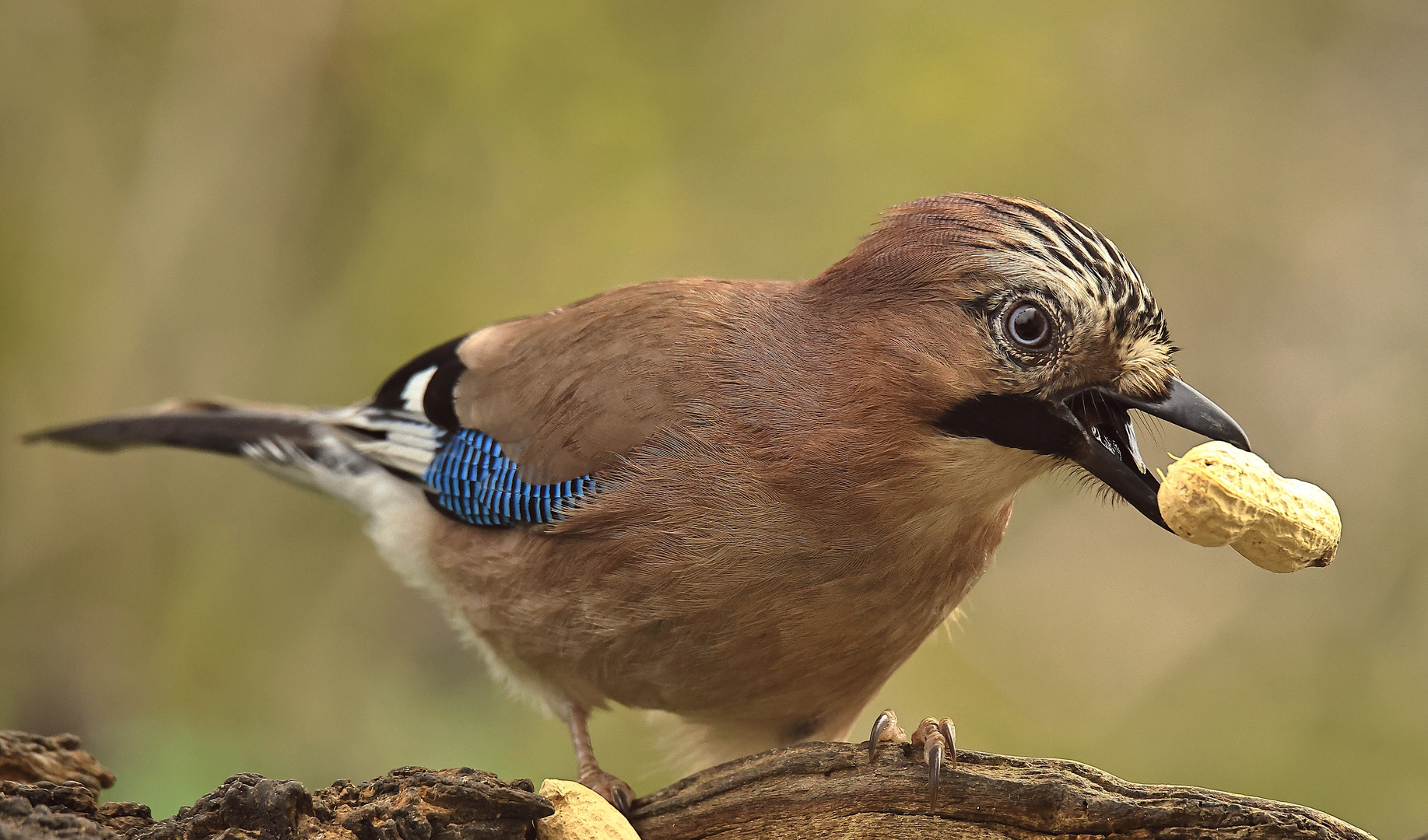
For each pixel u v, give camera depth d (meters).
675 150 12.73
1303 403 12.84
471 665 11.07
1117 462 5.65
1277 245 13.16
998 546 6.57
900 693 11.31
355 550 11.34
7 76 11.73
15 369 11.41
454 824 4.96
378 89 12.51
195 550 11.31
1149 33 13.28
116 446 8.49
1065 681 11.62
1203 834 4.72
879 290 5.85
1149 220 13.23
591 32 12.73
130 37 12.09
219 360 11.93
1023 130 12.95
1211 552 12.07
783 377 5.98
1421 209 13.14
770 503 5.86
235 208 12.13
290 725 10.66
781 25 12.92
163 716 10.70
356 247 12.37
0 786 5.01
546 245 12.39
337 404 11.95
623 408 6.20
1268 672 11.57
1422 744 11.01
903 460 5.75
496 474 6.63
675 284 6.75
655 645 6.20
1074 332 5.52
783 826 5.29
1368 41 13.68
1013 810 4.95
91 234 11.79
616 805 6.19
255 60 12.24
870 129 12.73
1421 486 12.24
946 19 13.02
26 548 11.09
